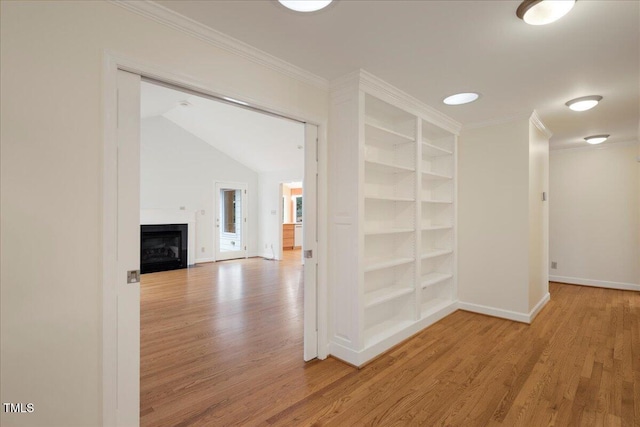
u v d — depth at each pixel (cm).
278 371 246
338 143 270
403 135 310
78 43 147
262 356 272
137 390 166
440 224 409
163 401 206
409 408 200
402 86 280
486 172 385
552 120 388
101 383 153
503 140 372
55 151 141
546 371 245
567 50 218
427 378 236
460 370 248
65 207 144
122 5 160
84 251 149
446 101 318
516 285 363
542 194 423
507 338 312
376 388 222
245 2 167
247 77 215
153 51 171
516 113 355
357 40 206
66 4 144
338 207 271
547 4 166
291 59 231
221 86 201
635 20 183
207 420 188
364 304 267
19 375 134
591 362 260
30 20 136
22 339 134
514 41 206
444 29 193
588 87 283
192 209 750
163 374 241
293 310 403
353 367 254
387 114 319
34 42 137
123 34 161
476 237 393
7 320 131
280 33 197
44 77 139
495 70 249
